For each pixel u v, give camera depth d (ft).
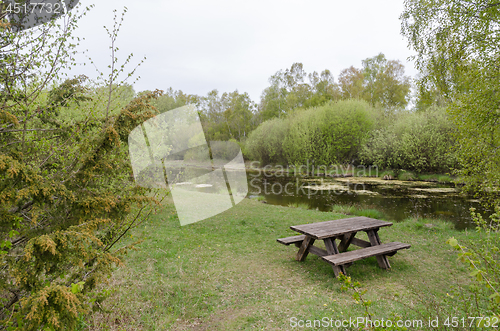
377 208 35.88
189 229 22.34
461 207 34.68
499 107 17.78
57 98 7.80
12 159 4.99
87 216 5.89
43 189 5.22
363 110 86.74
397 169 72.95
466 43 19.86
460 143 20.66
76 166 6.70
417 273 14.48
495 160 18.33
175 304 10.83
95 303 8.14
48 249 5.00
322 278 13.91
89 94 9.21
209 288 12.60
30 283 5.15
